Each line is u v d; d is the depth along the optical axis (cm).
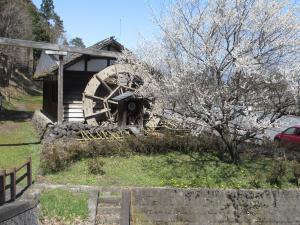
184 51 1218
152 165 1275
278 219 1109
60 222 959
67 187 1108
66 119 1795
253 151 1386
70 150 1280
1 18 3956
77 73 1814
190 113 1223
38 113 2144
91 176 1188
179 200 1088
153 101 1570
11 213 355
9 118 2512
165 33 1234
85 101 1723
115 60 1848
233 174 1225
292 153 1422
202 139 1403
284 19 1195
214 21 1195
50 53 1577
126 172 1223
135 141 1359
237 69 1174
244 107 1194
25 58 5225
